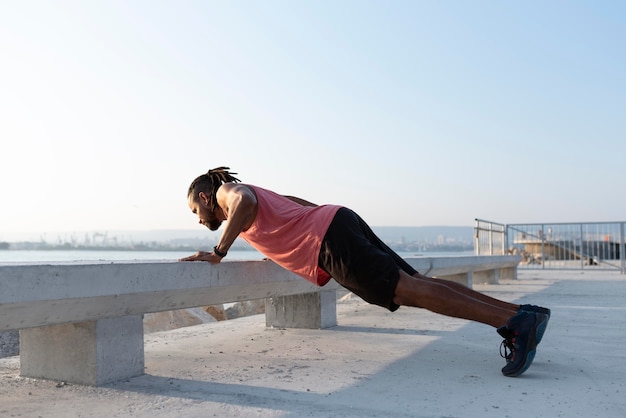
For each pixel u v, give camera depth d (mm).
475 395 2746
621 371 3270
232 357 3754
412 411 2484
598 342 4242
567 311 6254
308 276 3254
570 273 14922
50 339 3119
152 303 3064
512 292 8852
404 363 3533
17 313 2400
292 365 3486
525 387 2898
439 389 2871
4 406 2635
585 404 2576
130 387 2955
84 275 2604
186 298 3264
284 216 3242
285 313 5090
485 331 4863
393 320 5617
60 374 3086
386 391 2838
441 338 4500
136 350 3217
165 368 3420
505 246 16594
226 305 8367
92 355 2988
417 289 3000
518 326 3035
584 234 16750
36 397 2781
